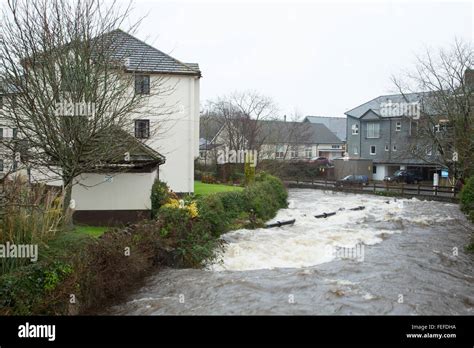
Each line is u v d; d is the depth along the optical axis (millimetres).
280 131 50844
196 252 12930
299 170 50219
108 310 9273
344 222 21031
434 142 31406
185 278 11250
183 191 21891
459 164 28953
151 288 10672
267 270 12102
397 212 25031
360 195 36656
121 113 13266
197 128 23094
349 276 11383
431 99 34250
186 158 21891
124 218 15594
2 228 8609
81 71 12523
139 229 12695
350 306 9164
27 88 11641
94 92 12484
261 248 14539
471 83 29578
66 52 12492
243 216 19125
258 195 21625
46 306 8039
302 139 55562
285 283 10672
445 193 33250
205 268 12430
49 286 8266
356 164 46375
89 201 15398
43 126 11852
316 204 29234
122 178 15578
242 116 43875
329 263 12773
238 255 13695
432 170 44625
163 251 12633
